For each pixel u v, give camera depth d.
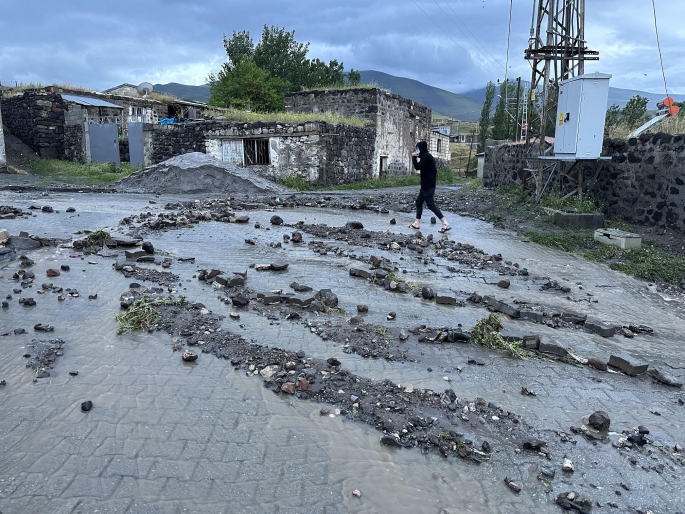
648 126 12.38
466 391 4.43
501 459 3.54
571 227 11.59
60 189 17.83
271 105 41.44
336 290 6.97
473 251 9.58
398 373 4.68
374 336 5.42
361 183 25.59
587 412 4.21
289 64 48.81
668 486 3.33
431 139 39.38
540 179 13.98
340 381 4.43
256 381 4.40
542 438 3.79
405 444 3.65
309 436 3.68
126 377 4.36
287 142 22.44
